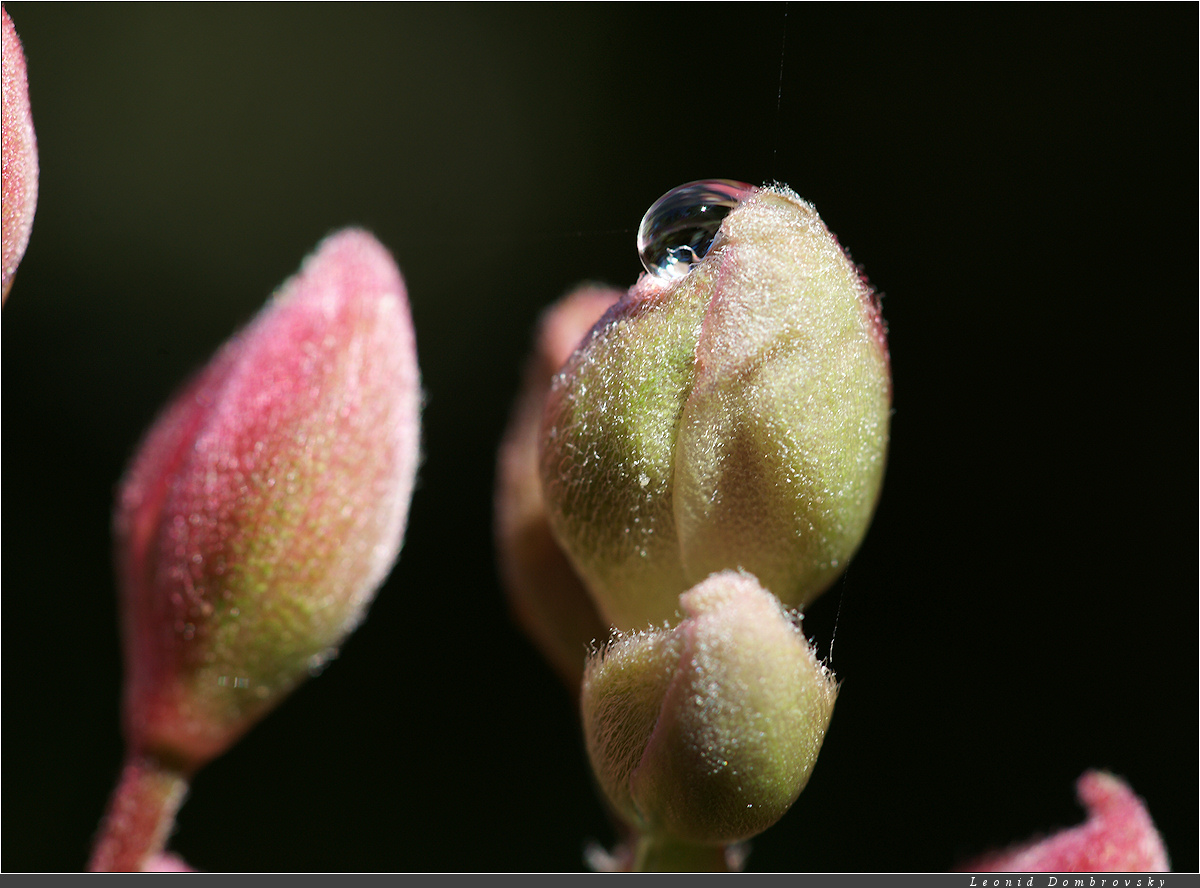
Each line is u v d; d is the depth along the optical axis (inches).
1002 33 7.2
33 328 7.1
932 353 6.7
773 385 2.7
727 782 2.7
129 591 3.0
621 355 2.7
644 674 2.7
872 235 7.0
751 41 7.7
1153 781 5.9
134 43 7.8
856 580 6.3
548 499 2.8
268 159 7.9
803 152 7.3
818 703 2.7
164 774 3.0
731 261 2.7
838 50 7.4
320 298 3.0
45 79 7.4
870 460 2.8
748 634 2.7
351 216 8.0
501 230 8.0
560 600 3.2
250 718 3.0
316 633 3.0
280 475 2.9
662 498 2.7
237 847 6.4
